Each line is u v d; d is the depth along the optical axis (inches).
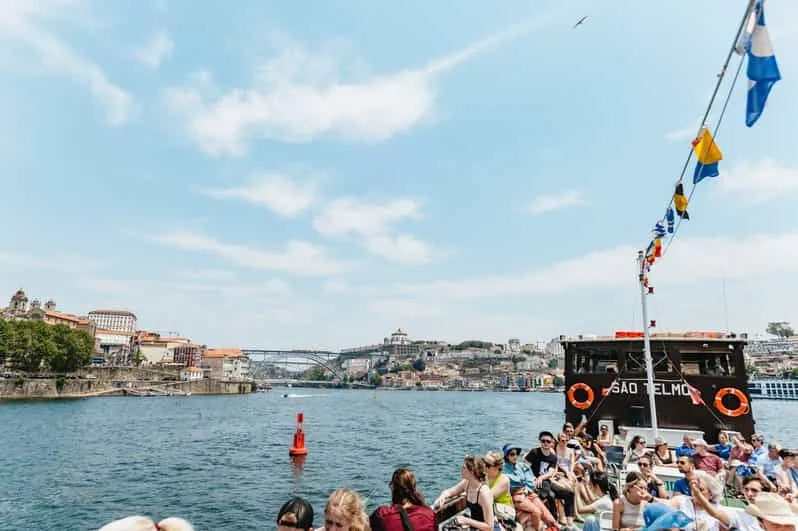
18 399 4028.1
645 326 534.6
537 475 361.1
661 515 205.8
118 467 1299.2
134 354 7421.3
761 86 162.7
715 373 596.1
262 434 2113.7
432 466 1304.1
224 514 852.0
